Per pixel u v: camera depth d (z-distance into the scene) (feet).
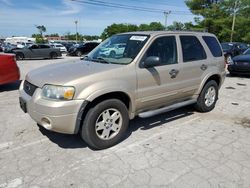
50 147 13.10
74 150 12.79
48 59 73.20
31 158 12.00
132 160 11.83
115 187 9.89
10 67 24.81
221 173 10.78
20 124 16.14
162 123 16.51
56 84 11.44
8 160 11.80
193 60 16.75
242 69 34.81
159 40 14.79
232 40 134.21
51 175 10.64
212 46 18.66
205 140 13.98
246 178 10.45
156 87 14.42
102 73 12.22
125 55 14.11
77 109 11.41
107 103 12.42
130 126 15.94
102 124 12.60
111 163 11.58
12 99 22.36
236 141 13.88
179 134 14.79
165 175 10.64
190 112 18.85
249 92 26.23
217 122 16.88
